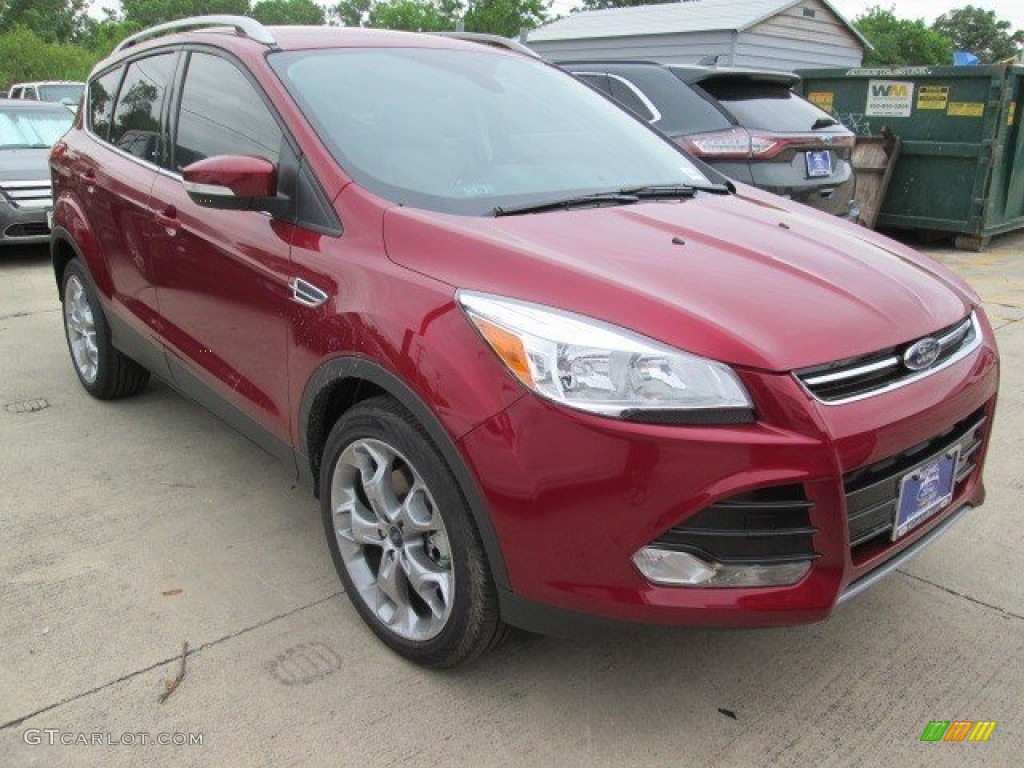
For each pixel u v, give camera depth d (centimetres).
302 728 240
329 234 273
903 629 286
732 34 1742
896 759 232
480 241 242
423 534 253
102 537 333
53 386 494
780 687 260
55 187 468
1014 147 887
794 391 207
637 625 215
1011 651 275
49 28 4950
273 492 371
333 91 311
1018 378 510
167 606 291
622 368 207
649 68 662
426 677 261
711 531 208
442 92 331
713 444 201
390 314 241
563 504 210
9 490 369
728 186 346
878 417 217
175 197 349
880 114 915
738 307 222
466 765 229
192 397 366
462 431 221
